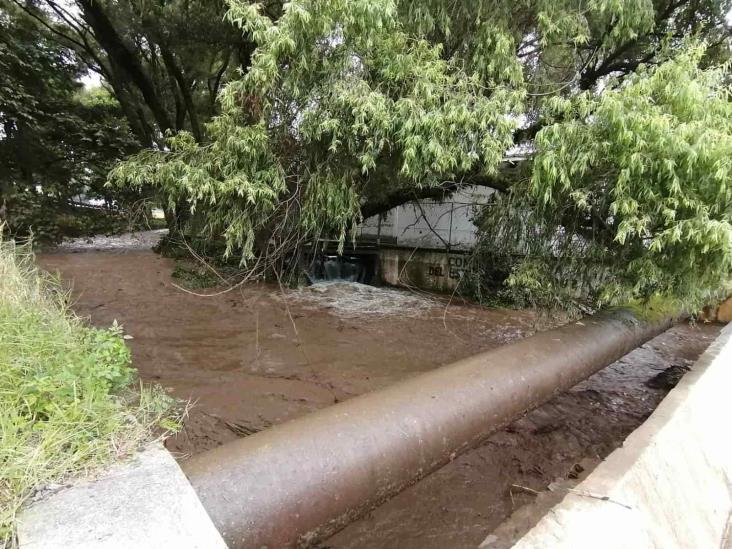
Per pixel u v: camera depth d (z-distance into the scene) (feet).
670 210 12.01
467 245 40.81
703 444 10.98
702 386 13.44
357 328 28.81
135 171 14.23
